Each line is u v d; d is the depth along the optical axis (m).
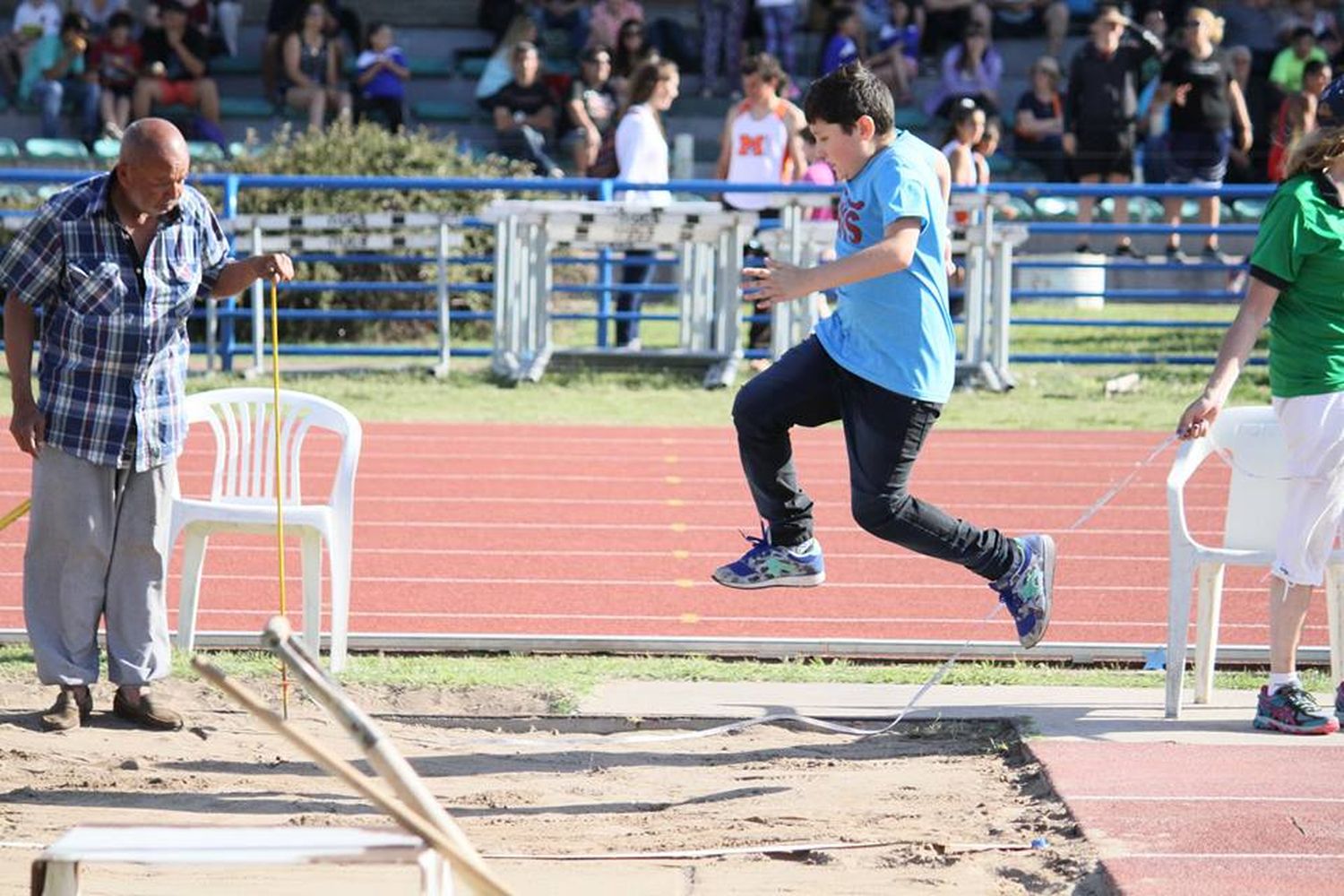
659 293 58.97
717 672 22.14
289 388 43.59
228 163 54.72
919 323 17.95
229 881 15.19
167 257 19.05
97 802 17.28
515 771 18.64
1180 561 20.23
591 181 45.75
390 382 44.81
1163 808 16.66
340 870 15.44
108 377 19.08
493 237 49.47
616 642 23.08
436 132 63.72
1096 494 33.22
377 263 51.34
